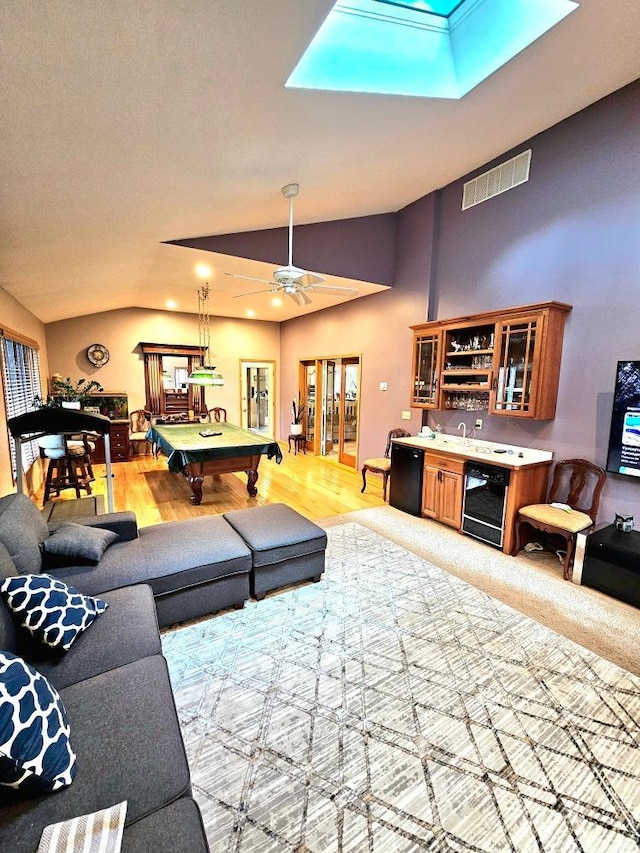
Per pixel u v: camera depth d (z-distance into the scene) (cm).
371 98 221
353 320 628
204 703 183
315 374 764
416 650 220
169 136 208
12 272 350
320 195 363
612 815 136
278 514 312
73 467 471
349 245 486
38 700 107
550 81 265
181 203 296
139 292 593
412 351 489
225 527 283
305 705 182
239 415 870
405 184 412
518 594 280
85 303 594
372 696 188
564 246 340
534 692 191
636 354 299
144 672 144
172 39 146
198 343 809
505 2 217
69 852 84
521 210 371
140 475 619
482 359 405
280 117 217
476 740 165
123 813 93
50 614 153
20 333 458
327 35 191
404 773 150
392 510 461
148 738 116
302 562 280
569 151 330
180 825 93
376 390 584
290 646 222
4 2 118
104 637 161
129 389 755
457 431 455
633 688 195
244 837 128
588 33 219
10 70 141
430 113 263
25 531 197
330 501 497
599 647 224
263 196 324
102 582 206
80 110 171
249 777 148
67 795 98
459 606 264
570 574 303
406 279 508
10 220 250
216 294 605
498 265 397
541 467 354
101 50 143
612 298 311
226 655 214
